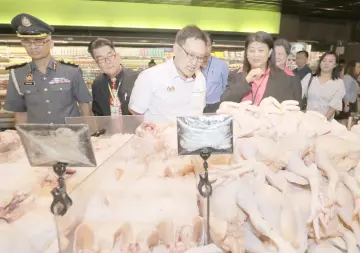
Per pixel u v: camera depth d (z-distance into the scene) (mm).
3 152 1135
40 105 1986
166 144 1112
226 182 860
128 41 4992
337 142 970
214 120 838
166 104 1664
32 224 778
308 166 952
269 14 6281
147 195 904
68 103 2041
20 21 1769
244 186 845
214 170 902
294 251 751
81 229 744
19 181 912
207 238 836
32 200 854
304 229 851
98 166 938
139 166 1042
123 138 1246
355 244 860
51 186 942
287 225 819
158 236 809
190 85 1687
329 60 2883
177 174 1026
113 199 874
